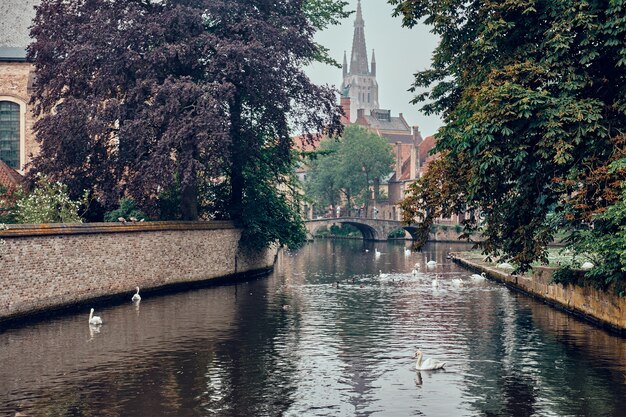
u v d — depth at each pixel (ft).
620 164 81.87
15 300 102.06
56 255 111.75
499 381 70.64
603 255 90.48
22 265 103.45
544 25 92.38
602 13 87.86
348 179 453.99
